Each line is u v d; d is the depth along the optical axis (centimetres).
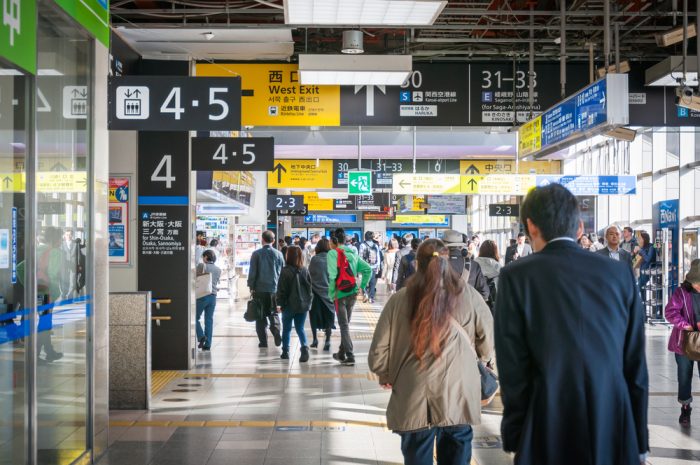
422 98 1259
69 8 531
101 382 609
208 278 1215
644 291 1628
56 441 521
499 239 3703
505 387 289
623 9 1152
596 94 933
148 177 1031
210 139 1050
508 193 2183
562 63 1094
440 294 410
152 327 1030
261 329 1253
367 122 1254
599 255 295
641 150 2002
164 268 1031
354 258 1090
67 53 551
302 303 1108
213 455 605
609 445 277
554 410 277
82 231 578
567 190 304
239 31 955
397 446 632
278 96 1248
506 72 1270
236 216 2350
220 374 996
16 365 452
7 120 436
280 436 666
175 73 1063
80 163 577
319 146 2264
